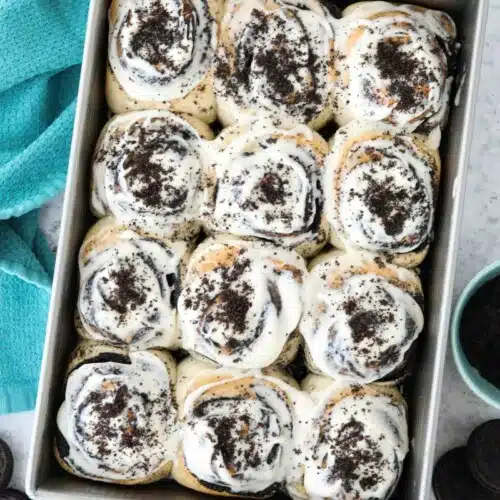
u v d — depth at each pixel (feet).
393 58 2.52
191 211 2.54
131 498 2.46
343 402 2.49
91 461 2.48
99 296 2.49
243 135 2.54
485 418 2.84
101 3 2.52
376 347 2.46
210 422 2.45
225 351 2.46
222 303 2.46
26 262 2.85
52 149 2.82
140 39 2.53
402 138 2.54
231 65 2.56
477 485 2.78
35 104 2.88
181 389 2.52
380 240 2.50
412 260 2.55
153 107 2.58
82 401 2.47
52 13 2.80
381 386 2.53
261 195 2.50
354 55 2.55
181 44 2.51
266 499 2.53
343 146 2.55
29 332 2.91
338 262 2.53
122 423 2.45
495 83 2.90
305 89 2.55
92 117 2.55
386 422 2.48
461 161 2.48
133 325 2.50
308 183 2.51
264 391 2.50
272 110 2.55
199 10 2.55
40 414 2.42
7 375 2.91
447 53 2.59
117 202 2.51
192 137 2.56
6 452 2.87
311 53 2.55
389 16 2.56
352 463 2.45
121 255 2.51
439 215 2.57
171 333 2.53
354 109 2.56
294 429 2.50
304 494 2.50
